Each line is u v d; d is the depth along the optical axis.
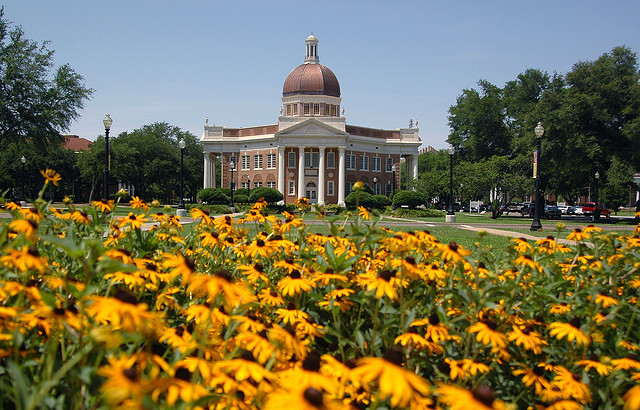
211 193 52.62
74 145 91.19
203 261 5.43
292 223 5.54
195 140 94.69
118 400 1.71
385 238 4.07
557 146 42.16
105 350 2.56
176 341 2.64
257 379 2.20
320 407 1.79
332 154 70.19
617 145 43.03
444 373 3.42
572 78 42.88
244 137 75.94
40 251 4.23
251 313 3.54
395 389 1.77
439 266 4.75
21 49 35.22
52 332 2.67
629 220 44.78
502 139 59.19
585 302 4.11
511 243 5.16
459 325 3.85
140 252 4.88
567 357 3.58
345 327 3.87
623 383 3.30
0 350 2.56
